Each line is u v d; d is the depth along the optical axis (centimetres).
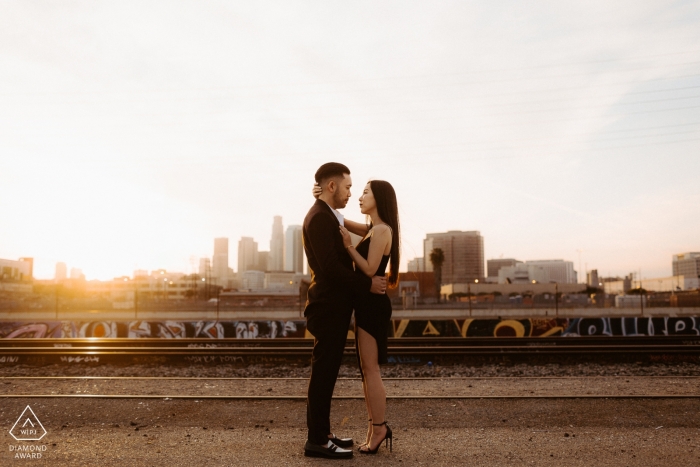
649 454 352
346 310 357
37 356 1030
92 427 443
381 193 371
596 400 552
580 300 5472
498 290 9462
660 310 4256
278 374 930
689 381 750
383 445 377
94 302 4962
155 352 1043
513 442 386
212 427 445
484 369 962
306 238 368
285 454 354
